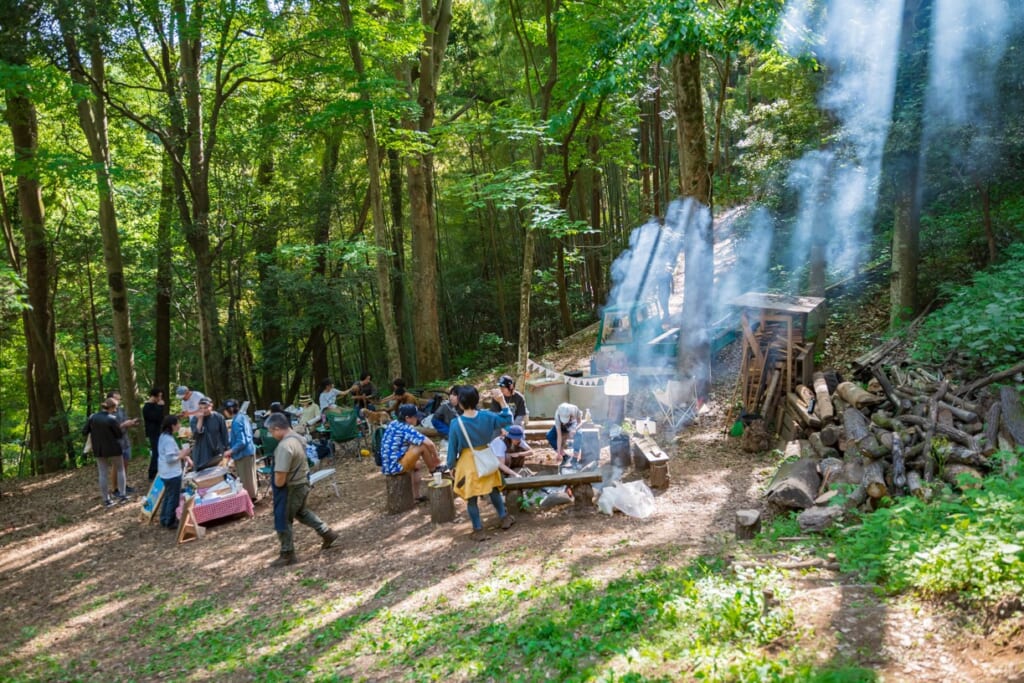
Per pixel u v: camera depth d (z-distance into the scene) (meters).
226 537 8.52
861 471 6.61
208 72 18.78
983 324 7.77
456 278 25.44
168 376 20.12
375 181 13.54
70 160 12.40
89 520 9.98
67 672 5.53
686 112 11.69
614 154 17.58
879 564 4.54
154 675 5.21
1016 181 10.34
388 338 13.82
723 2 11.48
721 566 5.29
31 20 11.78
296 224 19.69
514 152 22.25
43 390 17.05
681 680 3.48
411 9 18.38
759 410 9.68
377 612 5.74
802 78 12.77
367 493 9.59
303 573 6.98
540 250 24.02
